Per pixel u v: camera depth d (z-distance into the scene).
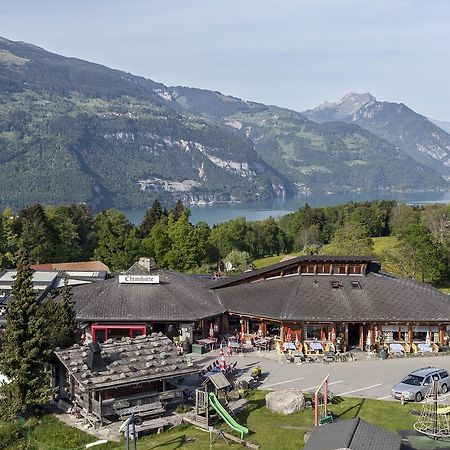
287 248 192.88
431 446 37.22
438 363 57.66
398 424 41.34
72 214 157.12
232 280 71.38
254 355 60.62
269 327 65.38
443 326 63.09
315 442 32.22
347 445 30.36
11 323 45.28
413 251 112.75
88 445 39.00
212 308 65.81
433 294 67.75
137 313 62.44
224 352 61.41
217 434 39.78
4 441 40.75
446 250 119.12
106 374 42.12
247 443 38.28
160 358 45.00
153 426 40.91
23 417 44.31
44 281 78.75
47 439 40.31
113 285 67.56
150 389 44.16
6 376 46.50
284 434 40.00
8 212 143.00
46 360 45.59
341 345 61.88
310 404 45.00
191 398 46.25
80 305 64.06
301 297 64.75
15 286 46.09
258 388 49.97
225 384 42.50
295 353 59.81
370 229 192.62
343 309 62.69
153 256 131.88
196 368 45.25
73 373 41.88
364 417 42.75
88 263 107.31
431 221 172.88
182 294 67.19
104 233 146.25
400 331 63.09
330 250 120.06
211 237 165.12
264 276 70.81
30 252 123.88
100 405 41.50
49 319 51.94
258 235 183.62
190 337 62.59
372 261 70.94
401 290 66.56
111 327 61.75
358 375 53.53
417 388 46.56
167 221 162.62
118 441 39.53
